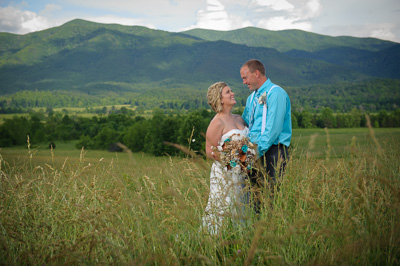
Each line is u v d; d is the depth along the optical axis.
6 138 100.44
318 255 2.23
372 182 2.50
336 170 2.90
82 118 126.94
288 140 3.73
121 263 2.10
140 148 70.88
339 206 2.56
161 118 58.88
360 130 73.88
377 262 2.07
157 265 2.18
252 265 2.19
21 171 3.04
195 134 40.56
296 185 3.00
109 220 2.53
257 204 2.93
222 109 3.80
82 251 2.22
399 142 3.97
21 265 2.29
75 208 2.80
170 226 2.60
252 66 3.83
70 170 3.08
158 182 3.06
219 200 2.82
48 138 108.25
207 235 2.48
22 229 2.53
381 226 2.23
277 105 3.62
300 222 2.18
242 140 3.59
